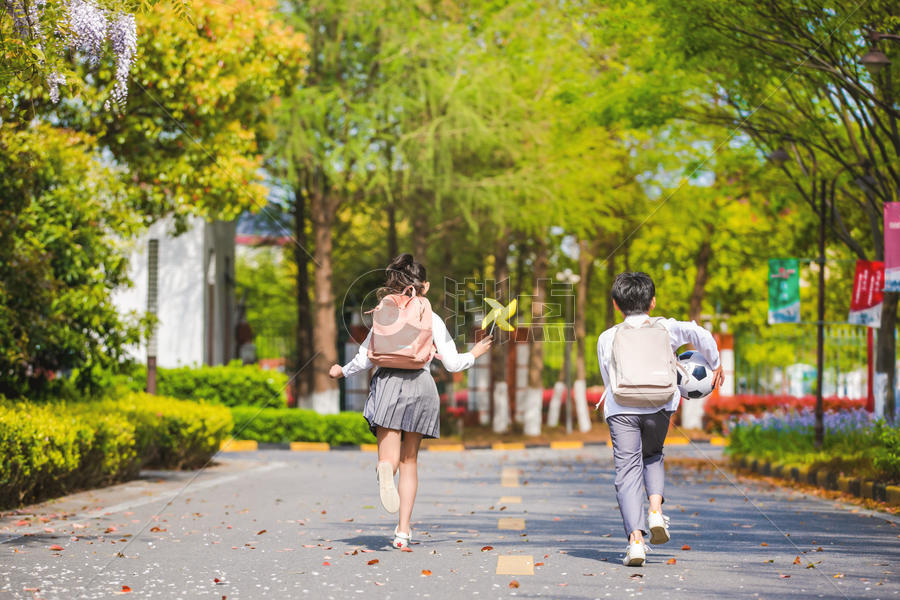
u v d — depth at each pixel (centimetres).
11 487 1282
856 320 2134
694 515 1296
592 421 4084
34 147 1672
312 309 4025
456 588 774
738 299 4412
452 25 3259
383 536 1073
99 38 1132
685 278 4278
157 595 752
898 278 1734
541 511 1336
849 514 1345
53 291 1655
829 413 2256
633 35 2180
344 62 3259
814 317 4081
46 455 1356
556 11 3108
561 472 2131
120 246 1950
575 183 3222
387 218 3806
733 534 1102
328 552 955
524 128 3234
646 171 3419
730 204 3650
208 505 1398
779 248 3966
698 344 907
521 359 3906
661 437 895
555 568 861
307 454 2814
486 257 4141
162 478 1853
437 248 4009
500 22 3198
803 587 783
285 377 3331
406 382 941
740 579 813
